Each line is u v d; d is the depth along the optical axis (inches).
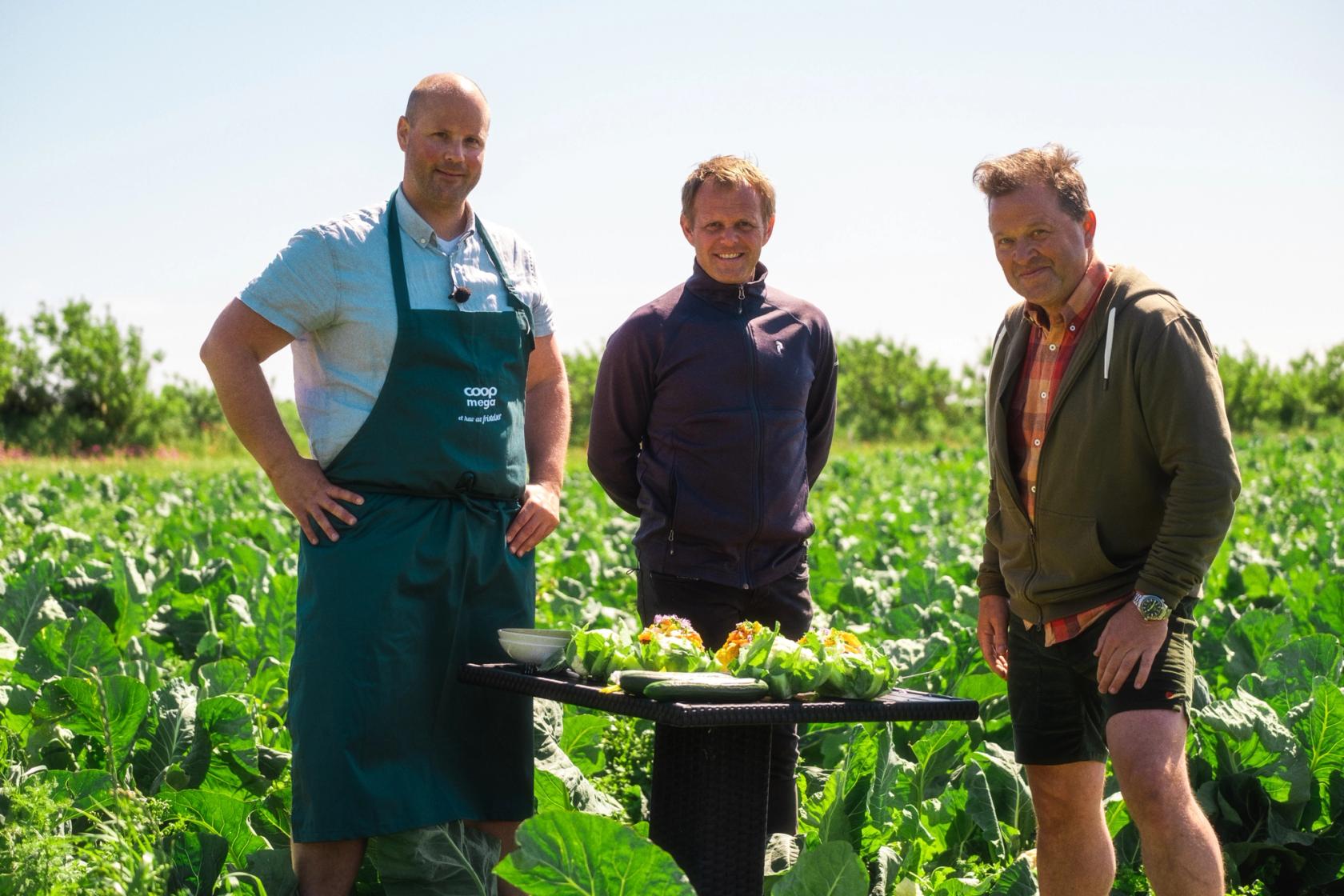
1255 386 1776.6
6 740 176.4
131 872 126.0
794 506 182.4
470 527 153.5
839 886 126.2
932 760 196.7
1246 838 185.0
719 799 137.9
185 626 280.7
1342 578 315.0
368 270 149.7
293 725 146.5
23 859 130.1
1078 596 147.3
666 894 113.0
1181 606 141.7
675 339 182.5
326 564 146.9
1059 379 147.4
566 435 172.1
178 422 1974.7
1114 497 144.0
